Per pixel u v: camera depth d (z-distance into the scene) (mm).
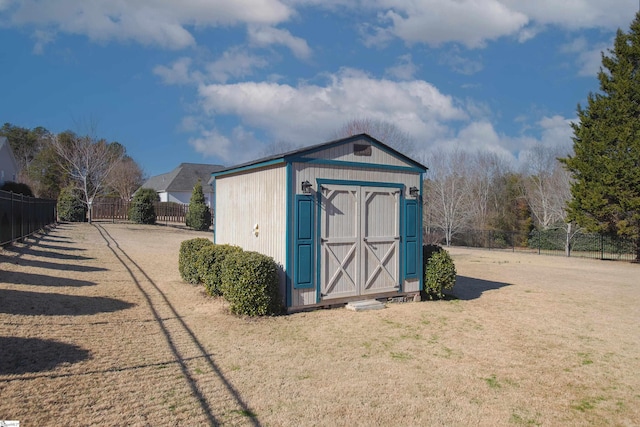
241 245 9062
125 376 4395
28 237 15562
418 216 9172
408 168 8945
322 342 5922
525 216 34969
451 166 32875
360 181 8297
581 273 15086
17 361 4500
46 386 4008
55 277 9125
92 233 20578
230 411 3789
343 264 8062
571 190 21891
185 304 7723
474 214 32750
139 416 3598
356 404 4047
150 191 31344
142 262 12562
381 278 8602
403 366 5125
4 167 27781
